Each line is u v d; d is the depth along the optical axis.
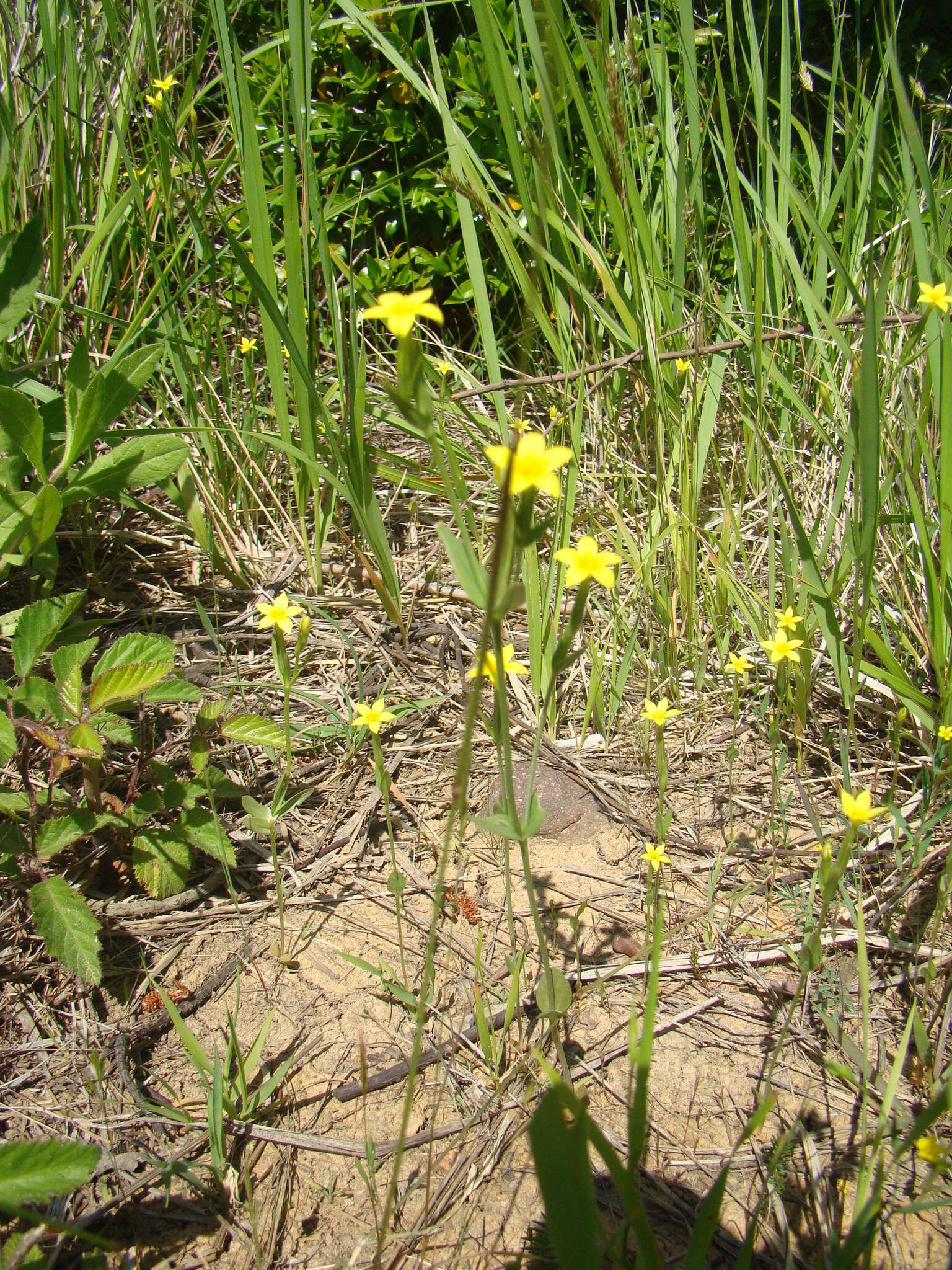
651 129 0.59
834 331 0.44
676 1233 0.29
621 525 0.48
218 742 0.43
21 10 0.62
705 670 0.49
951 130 0.59
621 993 0.35
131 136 0.67
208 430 0.47
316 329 0.57
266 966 0.36
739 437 0.60
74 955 0.32
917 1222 0.29
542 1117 0.19
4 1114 0.30
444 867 0.22
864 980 0.28
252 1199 0.28
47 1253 0.27
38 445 0.41
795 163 0.63
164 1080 0.32
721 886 0.39
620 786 0.43
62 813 0.37
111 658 0.37
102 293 0.61
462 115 0.69
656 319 0.50
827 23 0.77
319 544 0.53
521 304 0.65
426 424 0.21
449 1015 0.34
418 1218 0.29
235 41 0.51
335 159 0.71
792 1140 0.31
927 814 0.39
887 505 0.47
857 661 0.38
